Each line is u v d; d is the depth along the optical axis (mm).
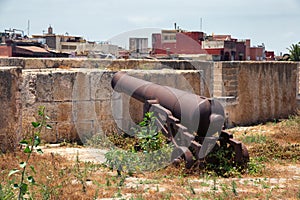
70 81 10055
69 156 8391
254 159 8914
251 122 14164
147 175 7316
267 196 6172
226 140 7891
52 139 9883
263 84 14477
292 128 12273
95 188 6246
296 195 6309
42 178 6496
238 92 13766
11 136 8203
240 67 13812
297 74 15664
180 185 6746
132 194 6070
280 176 7762
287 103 15266
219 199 5992
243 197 6133
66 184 6289
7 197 5246
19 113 8492
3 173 6633
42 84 9812
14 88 8289
